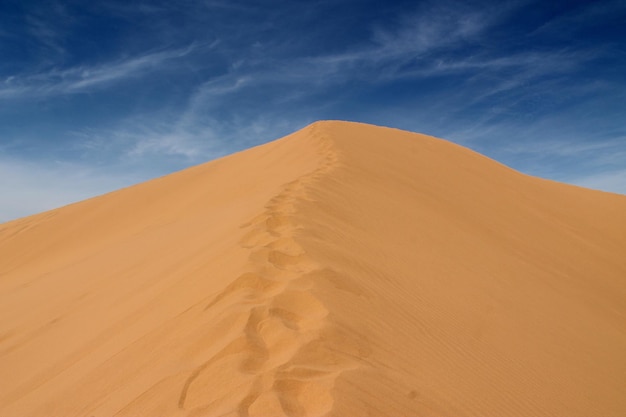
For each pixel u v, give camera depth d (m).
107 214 18.66
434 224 9.79
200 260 6.12
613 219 17.61
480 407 3.85
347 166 11.83
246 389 3.20
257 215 6.80
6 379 5.07
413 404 3.45
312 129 17.16
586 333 7.14
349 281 5.13
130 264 8.38
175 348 3.98
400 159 15.33
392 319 4.78
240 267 4.97
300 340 3.73
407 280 6.22
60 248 16.52
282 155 15.51
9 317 7.64
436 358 4.40
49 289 8.98
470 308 6.18
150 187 20.48
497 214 13.35
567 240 13.55
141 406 3.37
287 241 5.78
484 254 9.30
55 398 4.09
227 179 16.02
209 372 3.49
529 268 9.77
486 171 18.08
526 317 6.75
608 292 10.45
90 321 5.99
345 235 6.93
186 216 12.51
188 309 4.66
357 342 4.00
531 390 4.62
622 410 5.05
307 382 3.32
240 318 4.02
